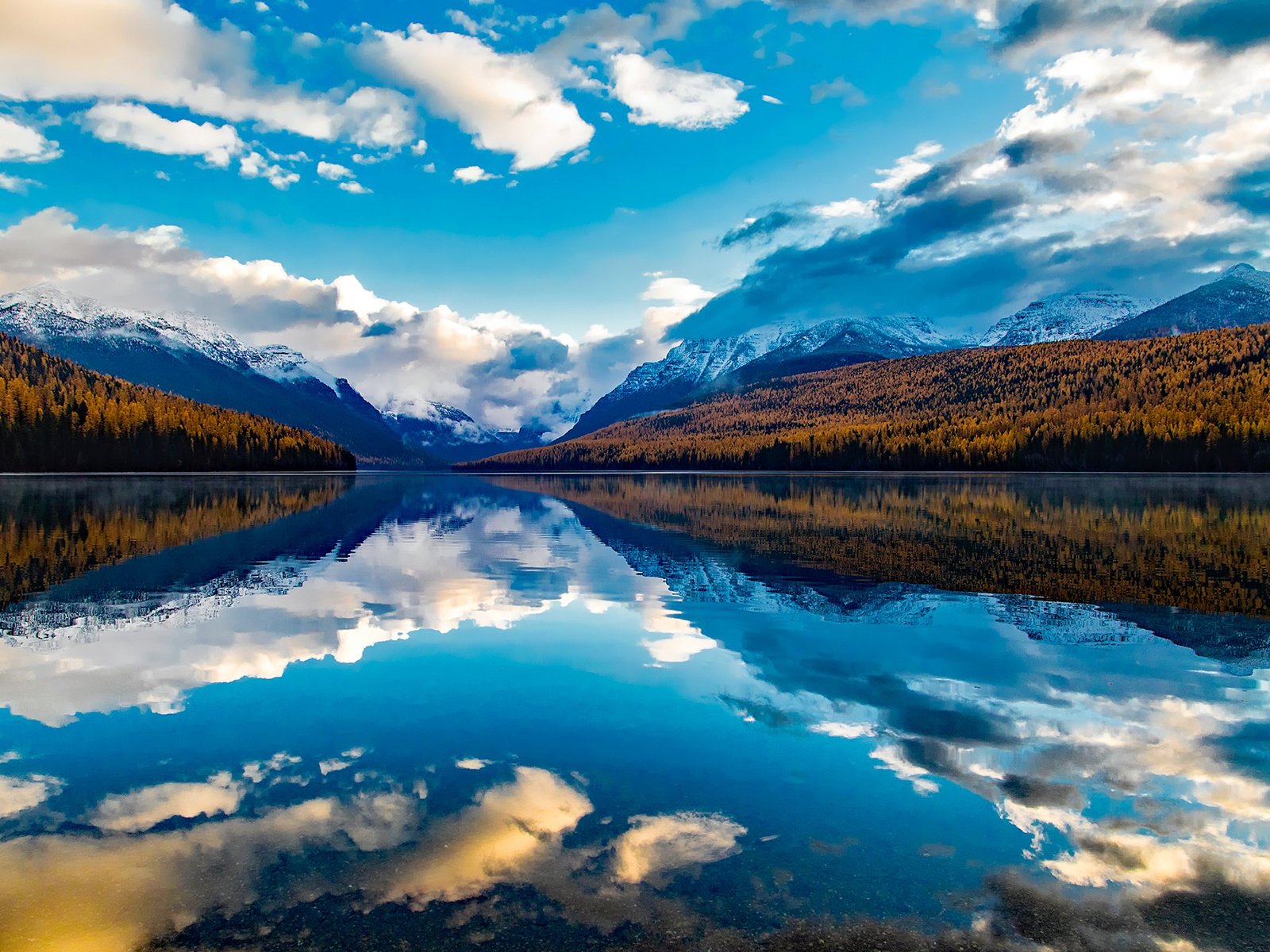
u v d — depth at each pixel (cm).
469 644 1550
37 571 2494
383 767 913
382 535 3812
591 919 605
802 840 736
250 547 3234
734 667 1375
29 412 12469
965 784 864
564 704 1155
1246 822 770
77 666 1371
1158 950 569
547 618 1812
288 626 1716
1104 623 1739
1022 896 640
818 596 2094
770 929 595
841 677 1305
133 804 809
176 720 1086
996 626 1714
